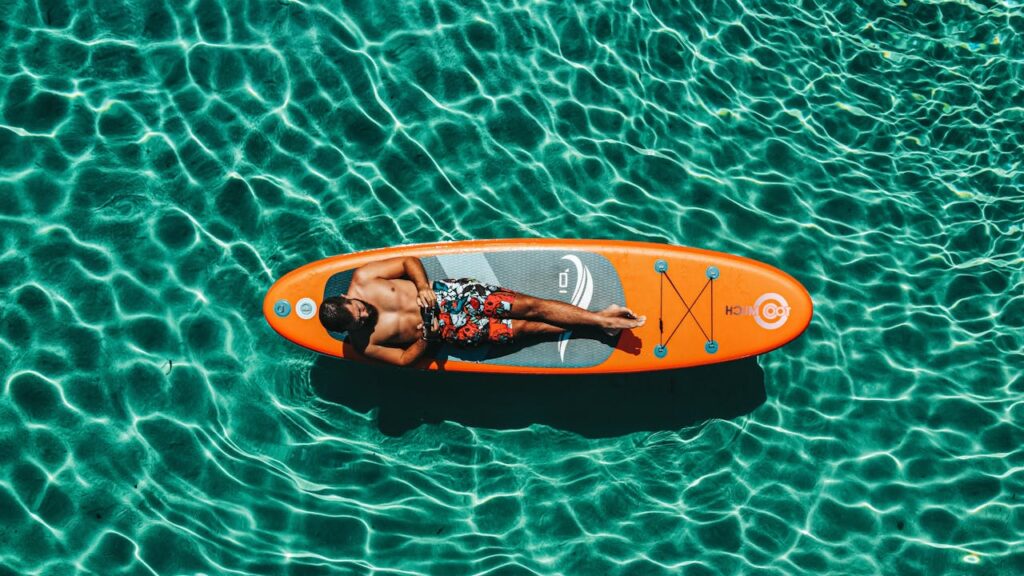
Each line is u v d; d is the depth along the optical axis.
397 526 6.00
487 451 6.26
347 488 6.11
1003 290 6.70
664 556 6.00
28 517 5.79
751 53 7.25
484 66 6.86
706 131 6.96
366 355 5.76
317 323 5.88
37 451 5.94
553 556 6.00
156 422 6.09
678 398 6.34
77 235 6.30
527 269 5.89
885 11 7.54
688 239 6.64
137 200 6.40
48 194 6.33
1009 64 7.39
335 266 5.91
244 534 5.84
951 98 7.32
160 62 6.62
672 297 5.93
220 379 6.22
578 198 6.66
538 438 6.28
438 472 6.21
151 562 5.70
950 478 6.25
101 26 6.61
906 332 6.57
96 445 5.99
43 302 6.18
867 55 7.45
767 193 6.84
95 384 6.10
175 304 6.28
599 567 5.96
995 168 7.11
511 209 6.61
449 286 5.61
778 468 6.28
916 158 7.12
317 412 6.25
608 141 6.81
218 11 6.70
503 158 6.70
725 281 5.95
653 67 7.03
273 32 6.72
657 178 6.78
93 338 6.16
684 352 5.93
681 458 6.29
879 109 7.26
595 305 5.89
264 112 6.62
